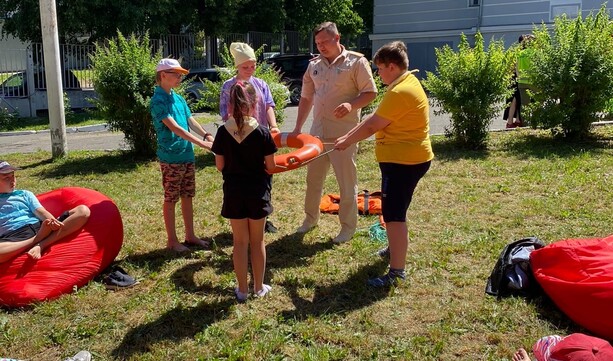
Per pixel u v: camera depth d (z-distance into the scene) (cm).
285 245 523
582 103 927
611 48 902
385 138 416
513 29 2233
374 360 334
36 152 1062
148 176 833
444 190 700
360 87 504
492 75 918
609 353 270
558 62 919
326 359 333
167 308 399
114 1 1758
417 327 369
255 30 2484
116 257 495
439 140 1039
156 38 2036
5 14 1841
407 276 443
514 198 654
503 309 383
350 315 386
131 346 354
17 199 438
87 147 1155
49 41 937
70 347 354
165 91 489
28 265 412
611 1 1995
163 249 518
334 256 493
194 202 673
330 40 498
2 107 1688
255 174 391
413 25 2569
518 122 1141
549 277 374
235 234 402
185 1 2006
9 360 317
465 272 450
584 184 687
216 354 343
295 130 541
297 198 693
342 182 524
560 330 358
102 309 399
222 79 942
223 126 386
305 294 419
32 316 390
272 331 367
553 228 546
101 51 941
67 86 1844
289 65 1939
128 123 933
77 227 441
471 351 340
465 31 2397
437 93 953
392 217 419
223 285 438
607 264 356
